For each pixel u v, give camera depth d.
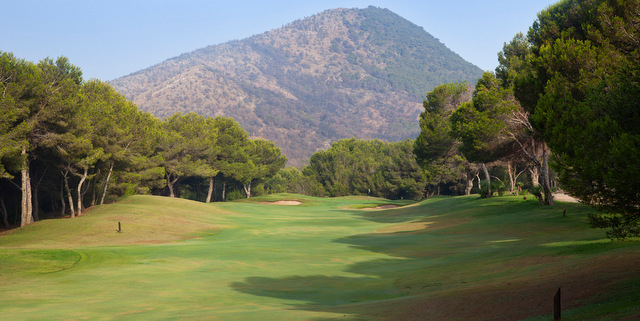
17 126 33.81
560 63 19.12
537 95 22.50
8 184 44.50
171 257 22.66
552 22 23.80
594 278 10.85
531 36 27.22
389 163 108.69
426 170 66.75
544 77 21.03
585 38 21.05
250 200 77.12
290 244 27.70
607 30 19.28
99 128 44.00
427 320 9.19
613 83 12.20
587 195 11.18
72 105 38.22
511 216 33.94
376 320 9.64
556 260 15.31
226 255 23.25
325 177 121.69
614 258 13.02
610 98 11.57
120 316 11.38
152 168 62.41
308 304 13.01
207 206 53.75
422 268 18.69
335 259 22.06
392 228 36.91
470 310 9.67
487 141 37.44
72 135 38.75
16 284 16.61
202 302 13.40
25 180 36.31
